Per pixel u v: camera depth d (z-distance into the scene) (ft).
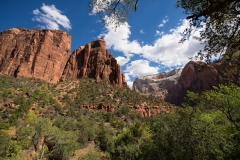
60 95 240.32
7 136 82.02
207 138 33.40
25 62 304.30
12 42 340.80
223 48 14.67
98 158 85.81
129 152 76.13
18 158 74.74
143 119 207.62
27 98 198.29
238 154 28.71
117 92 274.98
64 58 387.75
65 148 84.02
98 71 352.69
